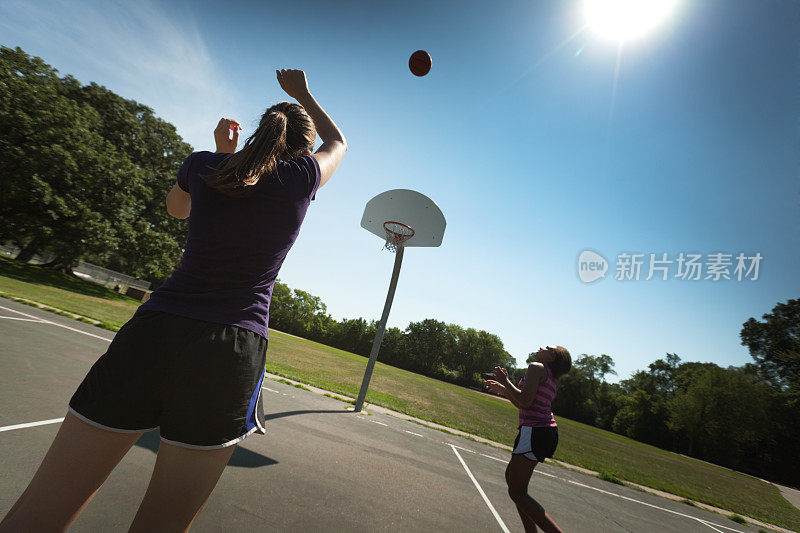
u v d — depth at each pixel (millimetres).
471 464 4867
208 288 820
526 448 2453
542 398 2557
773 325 35031
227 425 778
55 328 6371
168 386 748
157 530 743
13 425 2480
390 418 7059
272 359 12672
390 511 2715
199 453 761
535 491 4359
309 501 2543
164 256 25281
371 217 8062
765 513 7320
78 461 720
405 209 7914
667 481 8641
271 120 920
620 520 4012
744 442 33062
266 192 877
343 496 2775
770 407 32844
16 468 1998
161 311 782
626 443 24406
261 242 875
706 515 5656
